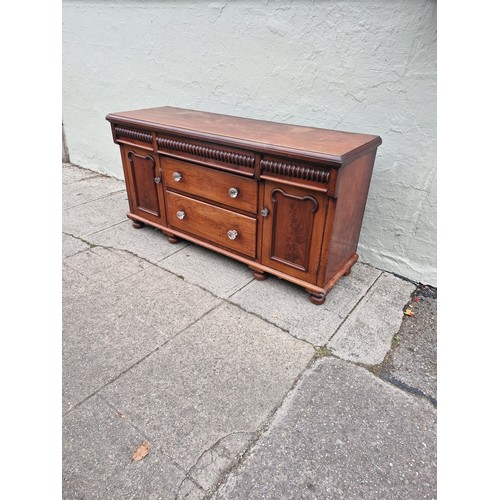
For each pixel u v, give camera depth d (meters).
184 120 2.37
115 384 1.58
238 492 1.21
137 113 2.58
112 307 2.05
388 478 1.25
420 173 2.10
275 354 1.75
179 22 2.77
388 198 2.26
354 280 2.34
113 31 3.25
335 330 1.91
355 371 1.67
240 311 2.03
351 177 1.83
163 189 2.50
